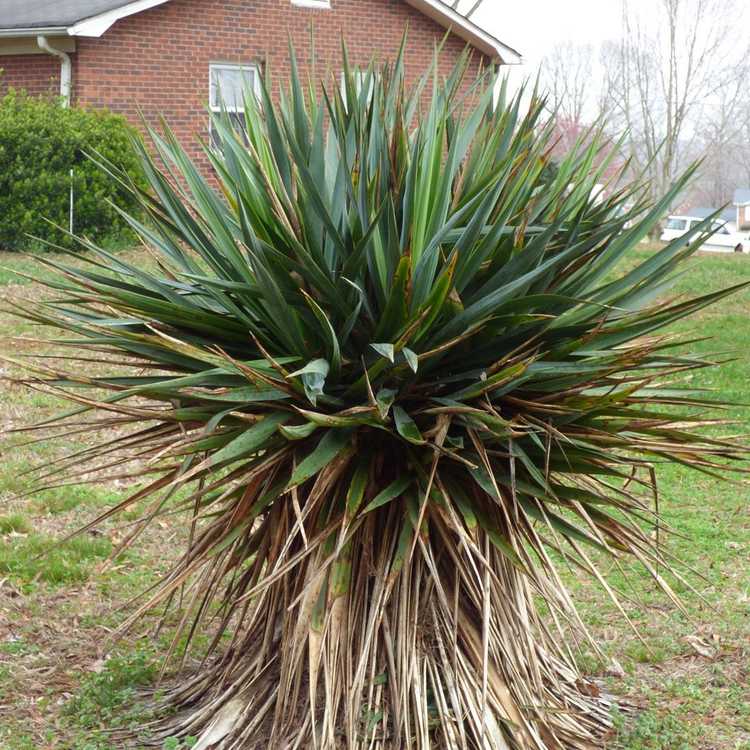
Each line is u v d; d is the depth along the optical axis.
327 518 3.74
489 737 3.78
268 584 3.38
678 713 4.75
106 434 9.01
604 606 6.11
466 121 4.23
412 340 3.56
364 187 3.57
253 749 3.96
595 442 3.70
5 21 18.62
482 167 3.96
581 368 3.55
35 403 9.76
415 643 3.79
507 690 3.93
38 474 7.90
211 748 4.01
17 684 4.86
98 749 4.16
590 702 4.67
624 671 5.21
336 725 3.90
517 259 3.53
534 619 4.32
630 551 3.91
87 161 16.61
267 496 3.71
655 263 3.87
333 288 3.47
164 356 3.81
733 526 7.51
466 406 3.55
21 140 16.20
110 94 18.30
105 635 5.49
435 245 3.44
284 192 3.69
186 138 18.89
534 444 3.72
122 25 18.23
